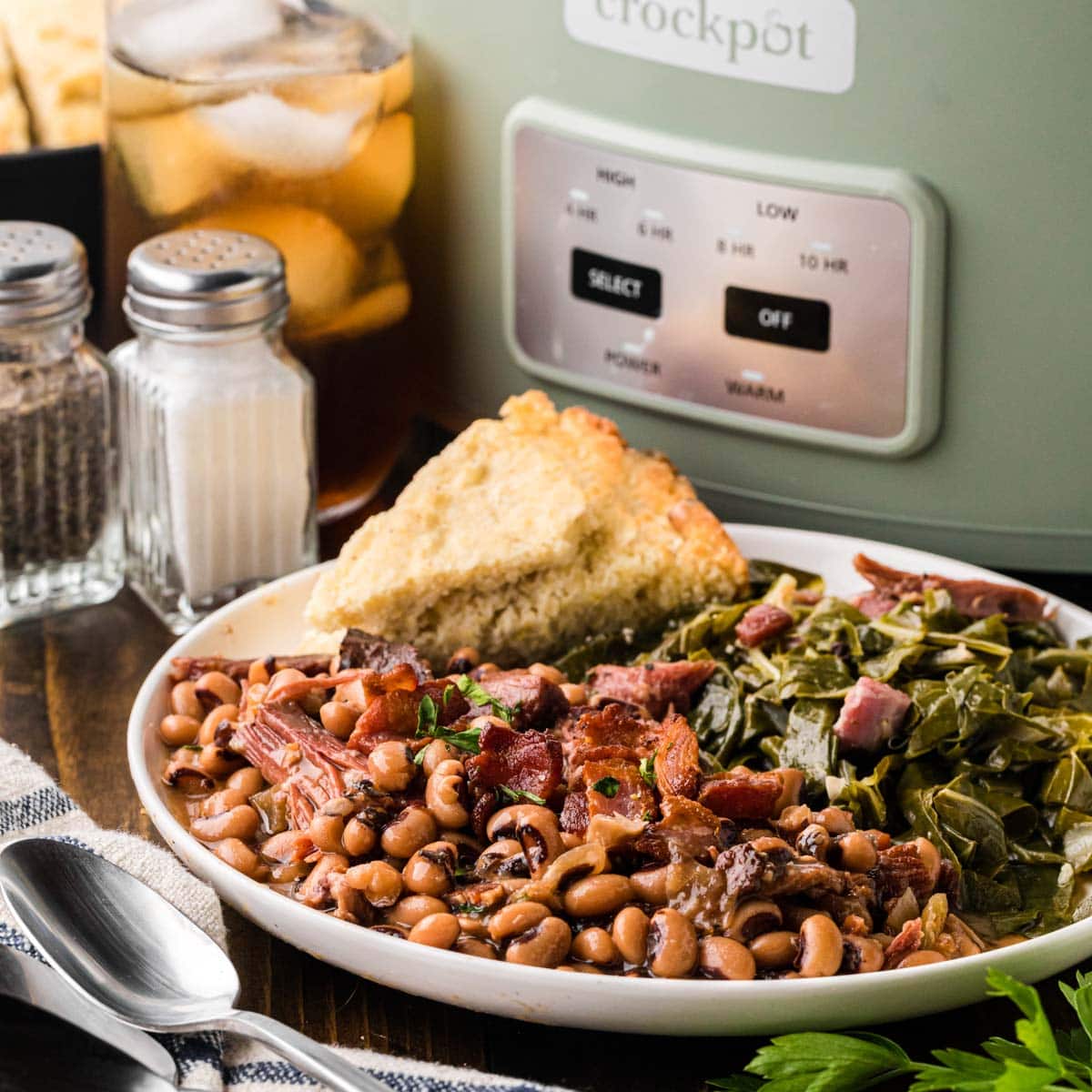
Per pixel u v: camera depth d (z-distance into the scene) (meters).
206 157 1.45
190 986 0.98
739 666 1.27
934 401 1.35
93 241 1.68
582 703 1.19
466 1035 1.01
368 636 1.21
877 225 1.30
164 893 1.04
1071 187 1.26
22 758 1.20
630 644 1.36
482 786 1.05
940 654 1.24
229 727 1.14
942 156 1.27
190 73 1.43
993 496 1.38
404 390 1.62
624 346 1.45
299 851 1.05
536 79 1.41
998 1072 0.90
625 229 1.40
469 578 1.32
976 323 1.32
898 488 1.40
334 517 1.62
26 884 1.03
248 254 1.42
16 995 0.94
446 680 1.13
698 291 1.39
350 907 0.99
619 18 1.33
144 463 1.47
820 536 1.41
